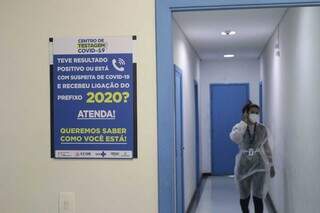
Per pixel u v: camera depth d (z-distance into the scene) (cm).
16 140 170
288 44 405
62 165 168
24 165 170
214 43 618
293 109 381
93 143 166
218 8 160
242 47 668
